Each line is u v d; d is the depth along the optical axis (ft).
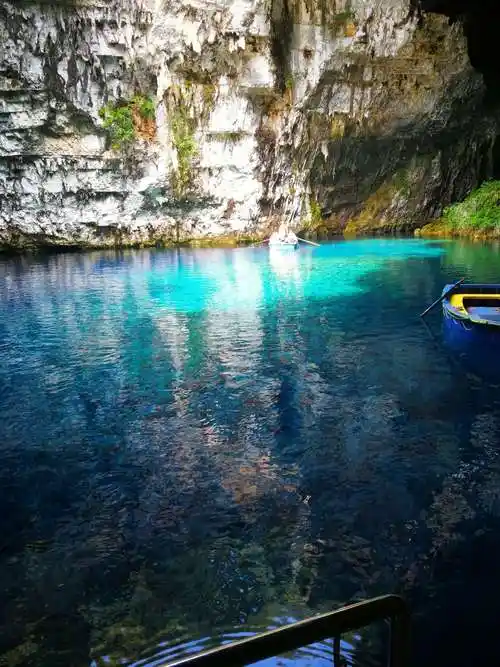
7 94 55.88
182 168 67.36
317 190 78.02
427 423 19.66
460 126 75.46
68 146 61.46
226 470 16.80
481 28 67.36
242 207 71.92
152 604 11.28
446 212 81.51
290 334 31.01
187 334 31.35
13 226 63.57
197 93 63.52
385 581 11.83
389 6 58.03
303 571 12.20
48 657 10.00
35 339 30.89
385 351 27.84
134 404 22.00
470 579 11.80
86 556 12.92
